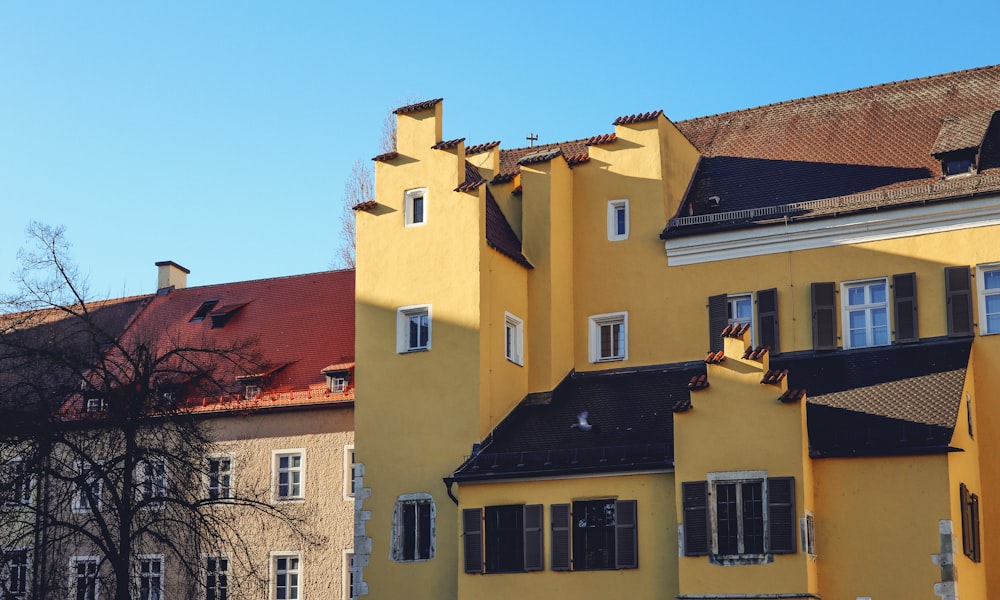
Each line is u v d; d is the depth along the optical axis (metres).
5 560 32.28
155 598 38.06
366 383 37.88
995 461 33.59
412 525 36.41
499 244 38.22
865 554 30.94
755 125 42.72
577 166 40.72
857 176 38.50
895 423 31.59
